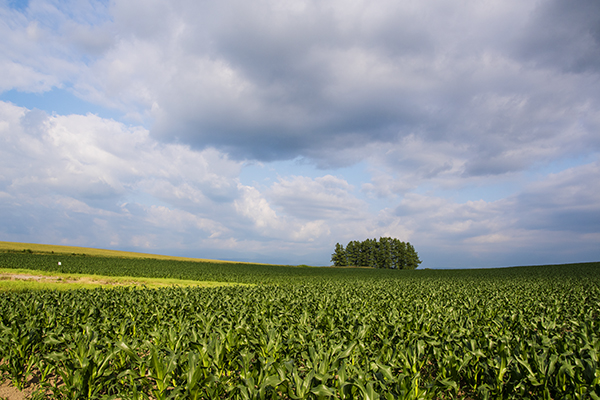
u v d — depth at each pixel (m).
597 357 5.41
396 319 9.20
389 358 5.75
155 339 6.95
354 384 4.09
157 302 12.33
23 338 6.34
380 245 124.50
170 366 4.91
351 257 128.88
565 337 6.55
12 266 36.31
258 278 39.91
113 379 5.13
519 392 5.18
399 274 62.31
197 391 4.53
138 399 4.66
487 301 14.64
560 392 4.77
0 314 8.43
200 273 41.75
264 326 7.77
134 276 33.72
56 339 6.68
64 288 18.94
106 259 56.72
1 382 5.95
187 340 6.46
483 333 7.42
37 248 71.69
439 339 7.23
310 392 4.18
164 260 70.62
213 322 8.80
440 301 14.99
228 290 19.39
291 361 4.74
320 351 5.34
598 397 4.22
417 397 4.40
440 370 5.69
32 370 6.59
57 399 5.13
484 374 5.50
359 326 7.44
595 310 12.54
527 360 5.53
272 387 4.39
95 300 12.60
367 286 25.58
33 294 13.84
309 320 9.60
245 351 5.42
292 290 20.86
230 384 4.96
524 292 19.91
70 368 5.17
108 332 7.66
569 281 32.97
